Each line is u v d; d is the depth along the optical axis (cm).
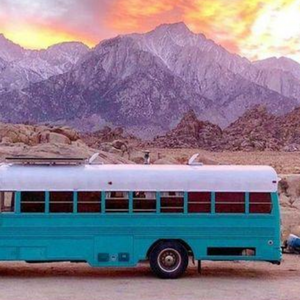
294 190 3441
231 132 17800
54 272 1845
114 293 1536
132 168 1764
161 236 1736
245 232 1744
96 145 5819
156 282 1688
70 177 1733
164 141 16500
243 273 1838
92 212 1731
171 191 1744
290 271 1875
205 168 1773
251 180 1750
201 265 1969
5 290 1567
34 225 1719
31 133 4906
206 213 1744
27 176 1728
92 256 1728
